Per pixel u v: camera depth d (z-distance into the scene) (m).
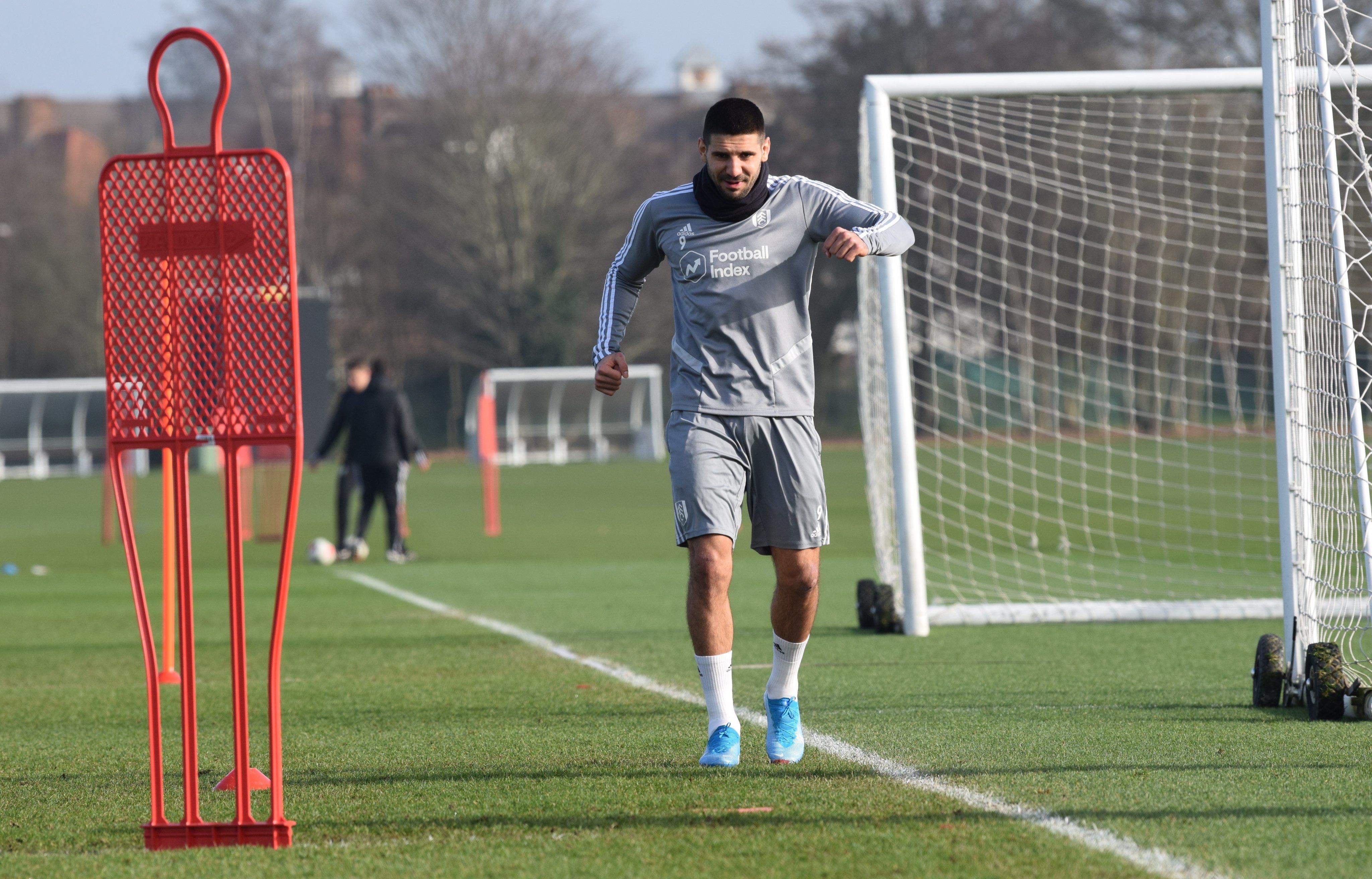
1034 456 48.44
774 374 15.77
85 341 184.38
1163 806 13.42
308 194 191.75
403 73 169.12
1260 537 57.81
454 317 182.75
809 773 15.41
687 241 15.81
